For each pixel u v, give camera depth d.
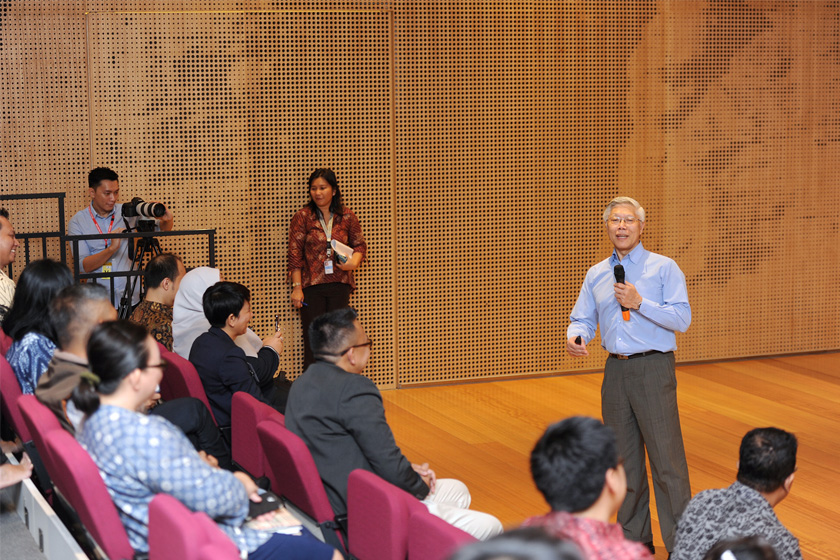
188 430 4.06
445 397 7.77
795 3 8.64
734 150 8.66
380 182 7.86
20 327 4.06
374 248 7.92
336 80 7.68
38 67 7.12
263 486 3.87
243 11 7.43
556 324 8.44
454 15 7.85
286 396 5.27
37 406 3.29
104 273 6.05
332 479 3.56
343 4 7.63
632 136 8.38
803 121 8.81
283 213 7.70
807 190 8.92
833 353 9.23
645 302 4.37
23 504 3.98
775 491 3.25
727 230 8.74
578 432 2.29
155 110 7.36
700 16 8.41
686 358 8.83
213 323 4.64
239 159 7.56
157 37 7.30
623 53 8.26
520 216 8.20
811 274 9.06
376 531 2.97
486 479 5.73
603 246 8.44
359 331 3.71
